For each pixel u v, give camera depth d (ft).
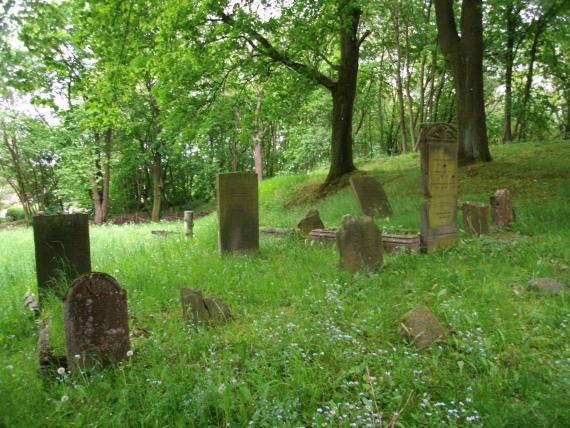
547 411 9.07
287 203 59.36
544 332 13.96
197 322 16.17
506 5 62.95
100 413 10.32
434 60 85.81
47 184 116.88
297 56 54.39
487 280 19.12
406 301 17.38
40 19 23.62
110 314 13.07
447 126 26.78
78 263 21.75
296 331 14.11
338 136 61.16
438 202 26.30
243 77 53.67
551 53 74.02
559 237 24.25
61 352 13.29
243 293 20.16
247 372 12.22
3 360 13.51
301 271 22.72
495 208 30.30
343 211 43.57
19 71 21.86
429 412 9.81
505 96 76.28
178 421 9.68
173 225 61.77
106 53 39.24
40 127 94.07
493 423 8.98
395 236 26.86
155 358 13.08
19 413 10.08
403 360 12.13
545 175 43.04
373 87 108.99
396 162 65.46
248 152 128.77
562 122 90.79
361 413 9.79
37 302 19.85
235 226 29.07
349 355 12.62
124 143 99.96
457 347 13.00
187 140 55.06
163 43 44.57
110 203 123.85
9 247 42.14
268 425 9.39
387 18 87.81
